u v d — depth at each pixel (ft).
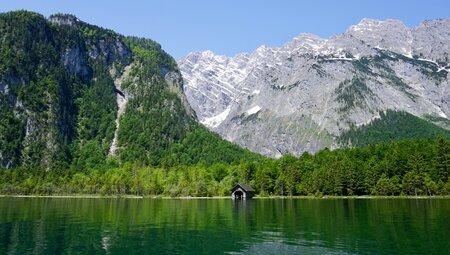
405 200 544.62
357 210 390.63
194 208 455.63
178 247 212.84
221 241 228.43
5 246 214.69
